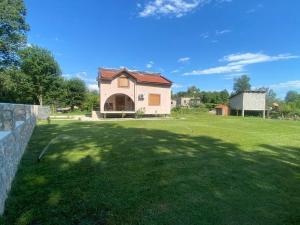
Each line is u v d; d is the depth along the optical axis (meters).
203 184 4.60
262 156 6.98
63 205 3.66
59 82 37.88
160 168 5.61
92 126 15.09
